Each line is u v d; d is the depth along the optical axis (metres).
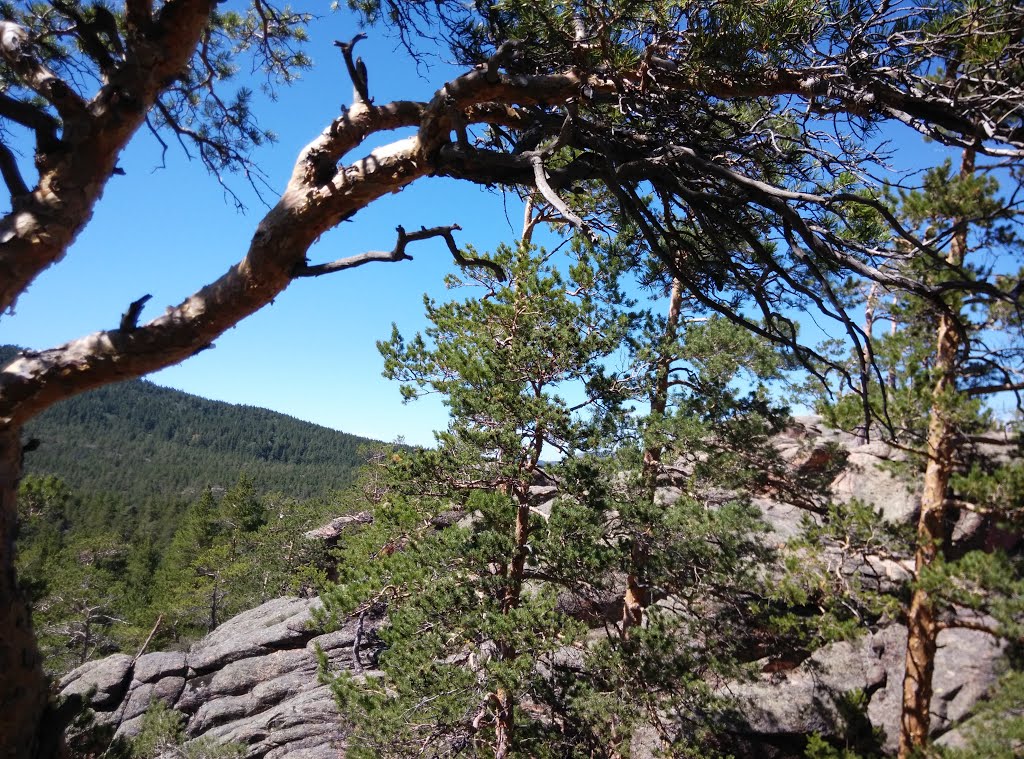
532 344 10.08
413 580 9.77
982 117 2.04
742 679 10.39
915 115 2.21
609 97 2.59
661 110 2.60
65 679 21.34
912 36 2.65
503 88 2.34
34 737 2.33
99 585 36.34
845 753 9.78
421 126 2.26
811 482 11.88
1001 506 8.38
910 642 9.34
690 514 10.36
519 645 8.68
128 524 77.00
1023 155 1.85
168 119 4.04
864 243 2.14
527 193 3.68
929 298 1.96
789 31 2.54
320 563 34.03
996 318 7.18
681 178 2.43
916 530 9.50
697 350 11.09
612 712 9.19
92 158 2.29
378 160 2.25
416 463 10.31
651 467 11.21
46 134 2.26
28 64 2.29
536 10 2.55
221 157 4.68
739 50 2.34
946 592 8.37
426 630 9.75
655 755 10.01
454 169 2.30
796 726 11.55
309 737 16.44
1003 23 2.33
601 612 10.41
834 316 2.03
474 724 9.57
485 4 3.07
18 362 2.15
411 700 9.21
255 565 41.28
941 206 6.09
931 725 12.12
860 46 2.46
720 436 11.40
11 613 2.22
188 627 41.81
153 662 21.36
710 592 10.84
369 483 28.92
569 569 9.68
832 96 2.34
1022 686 7.93
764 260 2.26
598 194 6.32
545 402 9.59
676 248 2.55
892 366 9.12
